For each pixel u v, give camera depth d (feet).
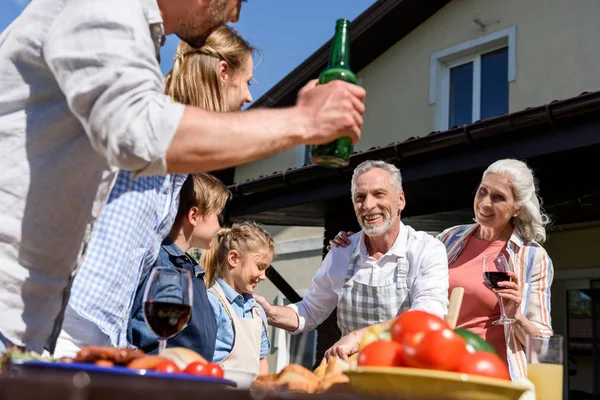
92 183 4.95
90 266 6.16
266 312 10.72
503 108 29.63
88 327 6.14
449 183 18.35
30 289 4.84
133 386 2.28
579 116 15.24
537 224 10.51
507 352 9.47
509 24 29.17
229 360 9.54
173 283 4.91
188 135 4.09
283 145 4.35
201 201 8.76
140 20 4.42
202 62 8.00
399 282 9.69
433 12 32.19
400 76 32.83
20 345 4.82
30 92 4.78
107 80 4.06
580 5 26.84
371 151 18.51
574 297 24.52
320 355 19.44
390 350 3.64
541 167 17.04
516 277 8.96
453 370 3.47
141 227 6.67
